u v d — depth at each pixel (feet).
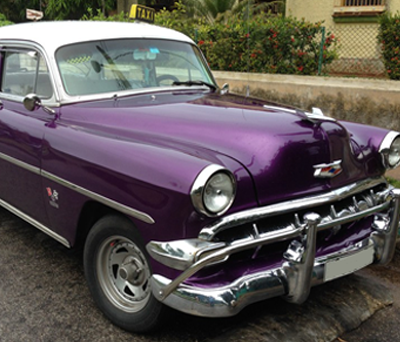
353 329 9.61
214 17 39.78
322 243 9.28
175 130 9.52
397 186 16.61
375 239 9.73
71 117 10.73
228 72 25.52
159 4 56.75
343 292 10.73
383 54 23.35
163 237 7.93
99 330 9.43
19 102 12.36
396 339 9.34
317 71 25.17
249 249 8.33
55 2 54.29
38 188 11.00
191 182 7.40
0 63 13.34
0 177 12.75
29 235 13.82
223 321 9.74
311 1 38.78
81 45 11.84
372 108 20.88
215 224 7.61
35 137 10.84
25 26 13.33
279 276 8.21
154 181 7.88
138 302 9.14
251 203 8.14
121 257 9.31
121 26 13.30
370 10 35.32
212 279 7.91
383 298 10.64
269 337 8.96
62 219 10.39
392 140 10.43
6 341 9.08
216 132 9.20
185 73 13.52
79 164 9.39
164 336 9.25
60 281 11.30
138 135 9.50
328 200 8.82
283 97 23.45
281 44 25.21
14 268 11.87
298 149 8.85
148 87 12.32
